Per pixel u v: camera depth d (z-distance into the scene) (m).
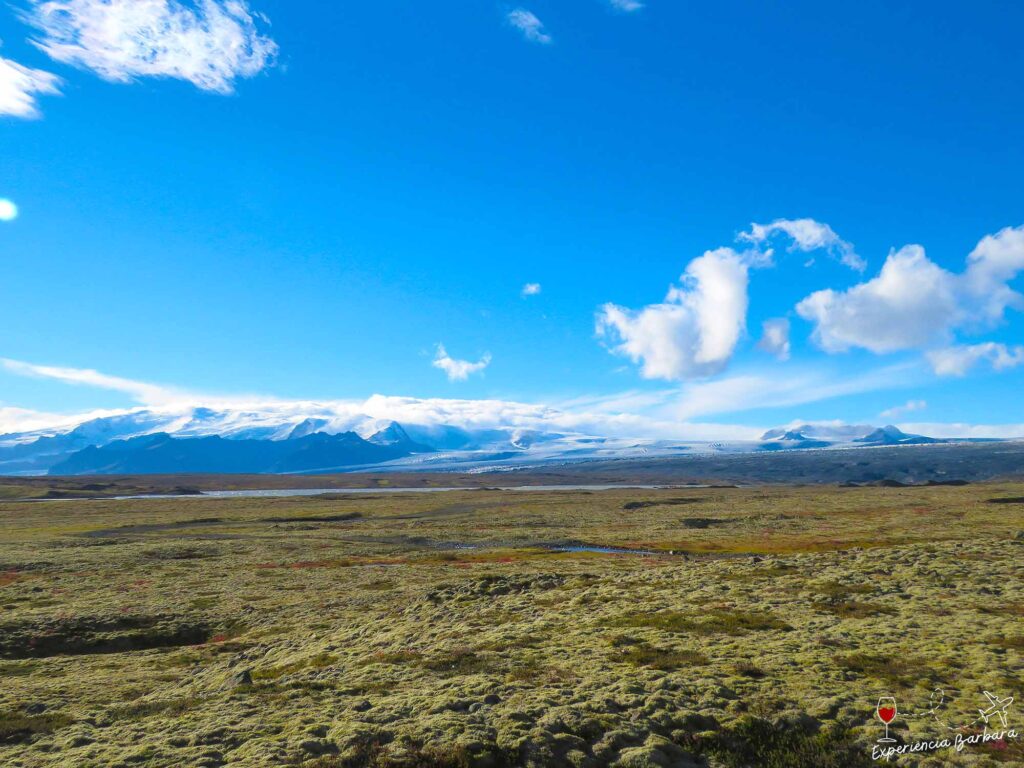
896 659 27.09
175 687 33.94
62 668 40.50
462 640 36.44
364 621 48.84
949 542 62.75
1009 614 34.28
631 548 101.56
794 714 21.67
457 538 122.62
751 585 47.56
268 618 54.59
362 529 139.62
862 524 122.31
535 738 20.70
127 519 161.25
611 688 25.08
